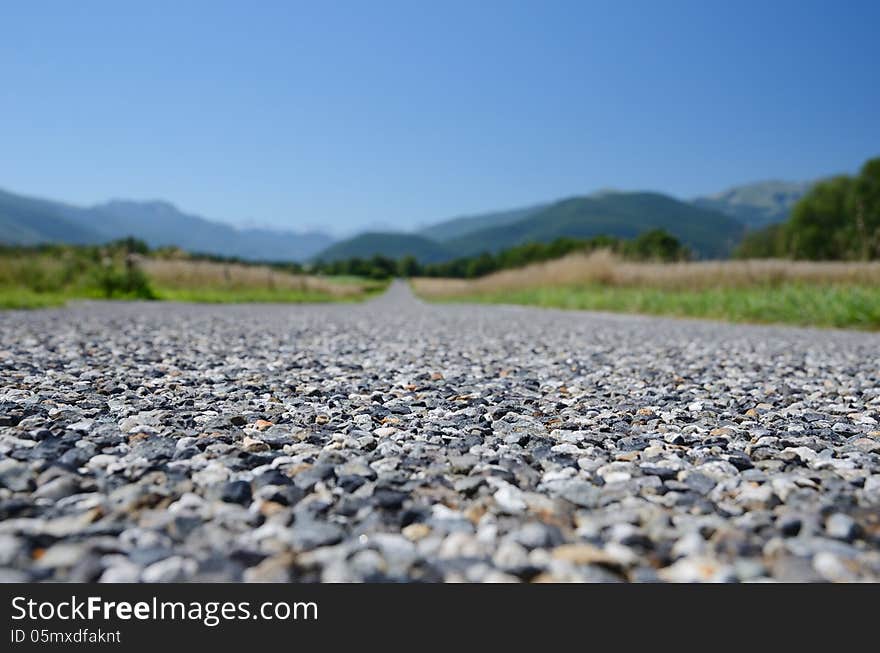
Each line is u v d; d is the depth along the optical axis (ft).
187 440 7.48
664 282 57.82
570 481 6.32
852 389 12.81
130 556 4.45
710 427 9.03
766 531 5.10
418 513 5.30
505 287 93.40
